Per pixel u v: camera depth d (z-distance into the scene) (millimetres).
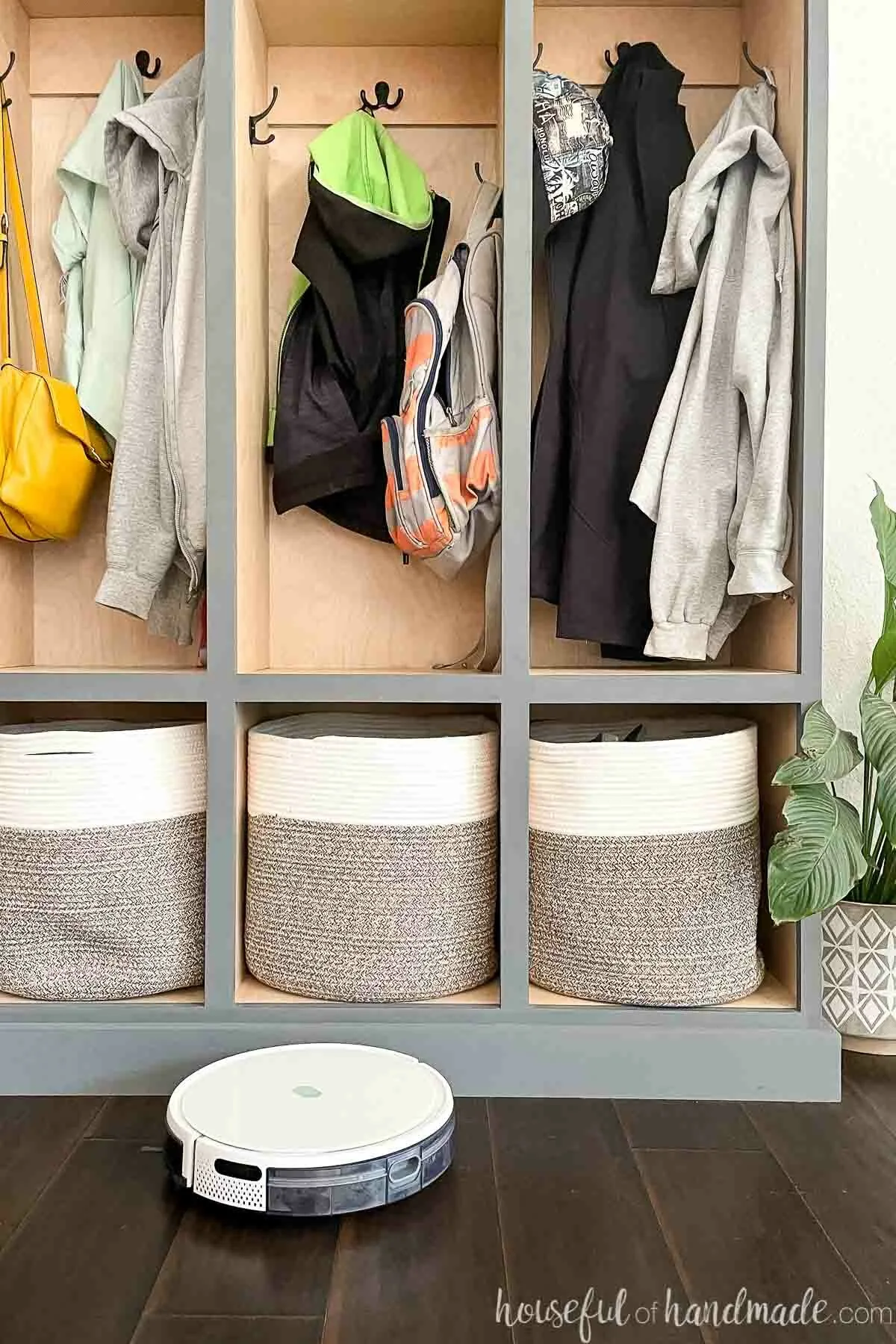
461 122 2129
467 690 1704
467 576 2176
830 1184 1393
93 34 2141
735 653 2127
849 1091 1704
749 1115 1614
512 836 1710
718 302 1787
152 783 1749
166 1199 1349
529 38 1678
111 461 2078
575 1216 1309
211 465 1715
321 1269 1193
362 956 1702
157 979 1748
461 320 1920
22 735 1746
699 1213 1315
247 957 1810
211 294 1710
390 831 1699
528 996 1719
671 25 2100
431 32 2059
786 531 1720
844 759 1598
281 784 1744
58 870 1721
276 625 2172
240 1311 1114
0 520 1947
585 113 1847
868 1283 1173
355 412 2008
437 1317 1106
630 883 1702
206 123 1707
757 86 1886
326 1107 1413
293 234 2131
